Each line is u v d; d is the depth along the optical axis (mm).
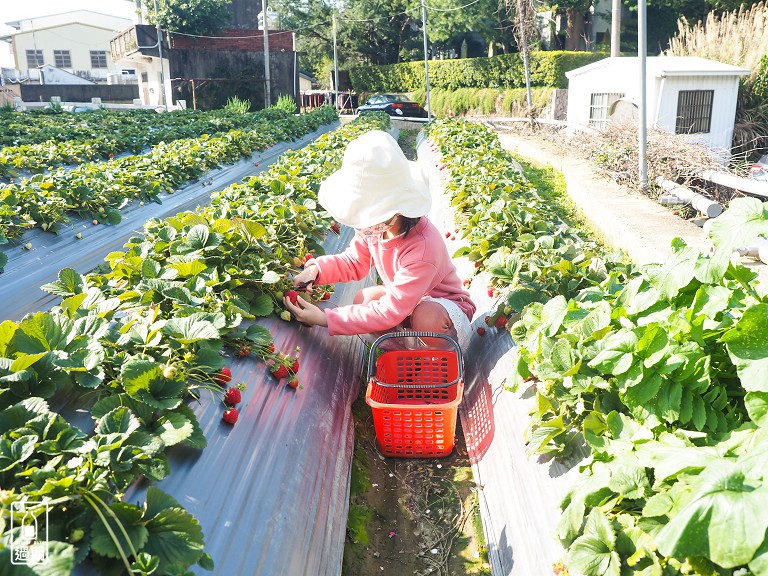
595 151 13539
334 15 42188
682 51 19578
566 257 4477
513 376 3490
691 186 10828
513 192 7488
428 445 4070
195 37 40188
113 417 2436
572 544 2307
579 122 18203
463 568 3328
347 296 5875
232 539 2516
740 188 9883
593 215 10156
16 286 5773
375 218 3844
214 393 3111
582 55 33562
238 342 3580
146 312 3412
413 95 41125
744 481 1888
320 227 5609
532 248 4801
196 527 2135
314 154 9883
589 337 2920
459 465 4113
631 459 2350
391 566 3348
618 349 2611
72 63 64750
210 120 20125
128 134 15703
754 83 16375
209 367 3020
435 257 4098
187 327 3088
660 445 2348
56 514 2039
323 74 53344
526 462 3248
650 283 3012
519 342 3566
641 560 2123
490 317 4434
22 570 1714
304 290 4527
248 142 13656
